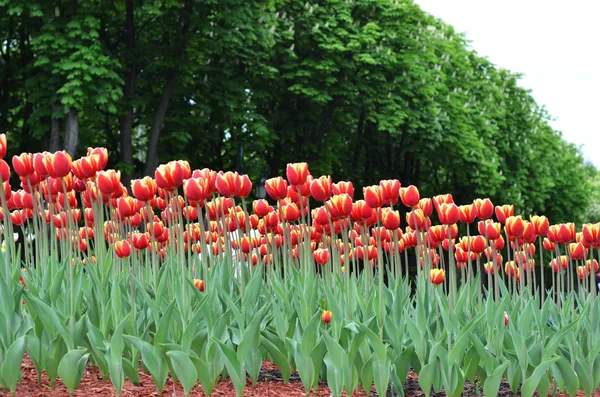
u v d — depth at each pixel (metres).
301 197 5.98
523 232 6.27
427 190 41.31
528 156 45.66
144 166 26.14
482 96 45.16
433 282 6.60
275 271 6.97
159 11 23.56
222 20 25.91
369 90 31.41
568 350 6.15
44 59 22.50
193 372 5.11
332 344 5.35
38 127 24.28
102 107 23.34
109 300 5.77
